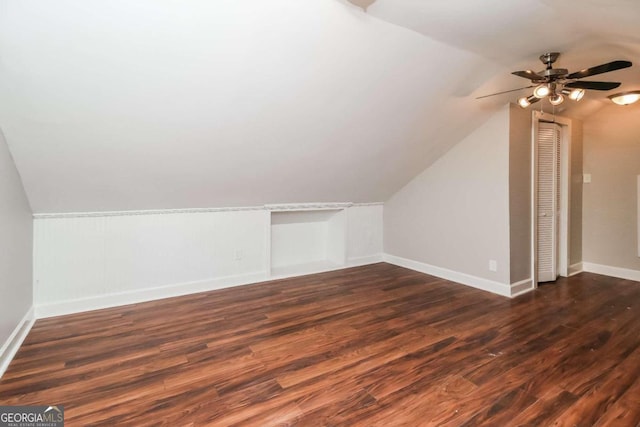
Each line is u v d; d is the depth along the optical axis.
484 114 3.62
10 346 2.33
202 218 3.76
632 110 4.11
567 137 4.26
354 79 2.60
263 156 3.18
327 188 4.19
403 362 2.29
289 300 3.51
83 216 3.15
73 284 3.15
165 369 2.19
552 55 2.64
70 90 2.04
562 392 1.95
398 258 5.00
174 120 2.46
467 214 4.01
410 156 4.04
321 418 1.74
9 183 2.34
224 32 1.96
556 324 2.89
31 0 1.56
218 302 3.45
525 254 3.81
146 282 3.49
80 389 1.97
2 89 1.91
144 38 1.87
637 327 2.82
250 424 1.70
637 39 2.33
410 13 2.10
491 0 1.96
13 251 2.44
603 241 4.44
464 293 3.74
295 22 2.03
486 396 1.92
